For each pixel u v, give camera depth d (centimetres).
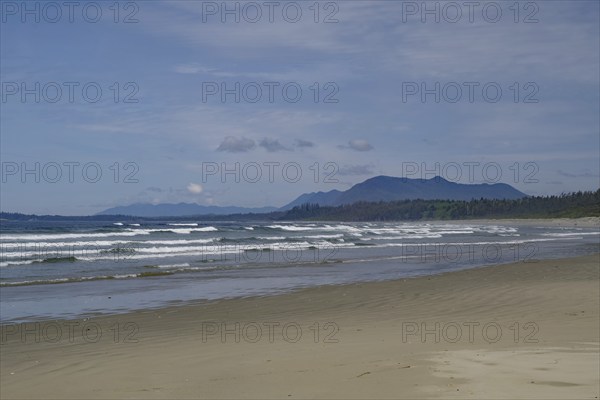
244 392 624
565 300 1366
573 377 645
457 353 794
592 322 1062
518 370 680
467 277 2038
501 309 1273
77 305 1497
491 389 599
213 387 650
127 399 618
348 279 2100
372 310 1338
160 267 2616
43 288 1866
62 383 705
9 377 753
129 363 805
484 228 9994
